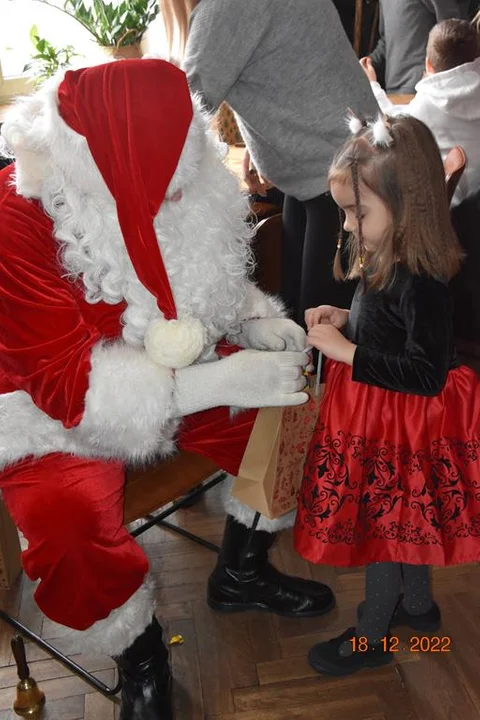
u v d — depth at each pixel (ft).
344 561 4.33
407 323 4.06
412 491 4.23
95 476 4.02
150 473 4.46
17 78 9.16
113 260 3.85
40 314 3.83
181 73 3.72
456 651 5.03
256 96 5.63
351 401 4.25
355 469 4.21
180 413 4.03
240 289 4.39
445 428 4.23
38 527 3.87
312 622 5.33
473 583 5.58
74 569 3.87
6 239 3.83
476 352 8.14
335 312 4.78
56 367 3.81
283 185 6.12
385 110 8.00
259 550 5.26
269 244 5.58
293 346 4.72
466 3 9.63
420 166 3.92
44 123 3.73
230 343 4.89
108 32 8.13
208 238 4.06
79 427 3.89
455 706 4.67
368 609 4.75
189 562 5.90
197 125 3.83
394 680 4.85
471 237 7.47
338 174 4.09
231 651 5.12
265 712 4.68
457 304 7.93
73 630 4.10
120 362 3.88
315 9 5.34
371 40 10.84
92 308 4.05
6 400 4.10
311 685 4.85
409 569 4.91
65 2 8.20
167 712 4.49
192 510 6.43
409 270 4.03
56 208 3.86
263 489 4.16
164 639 5.21
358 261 4.27
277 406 4.02
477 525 4.33
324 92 5.57
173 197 3.86
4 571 5.56
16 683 4.91
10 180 4.04
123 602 3.99
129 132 3.56
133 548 3.99
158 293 3.83
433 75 7.68
